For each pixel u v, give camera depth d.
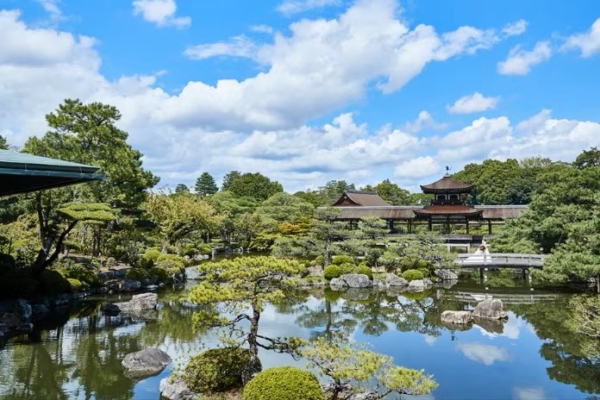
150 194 48.44
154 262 38.47
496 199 87.94
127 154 37.09
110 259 37.41
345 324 23.44
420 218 55.22
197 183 117.69
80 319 23.05
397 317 25.25
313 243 40.97
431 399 13.36
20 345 18.23
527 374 15.63
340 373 10.24
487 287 35.12
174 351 17.72
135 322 22.55
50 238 27.70
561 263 27.70
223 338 13.12
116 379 14.55
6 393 13.33
